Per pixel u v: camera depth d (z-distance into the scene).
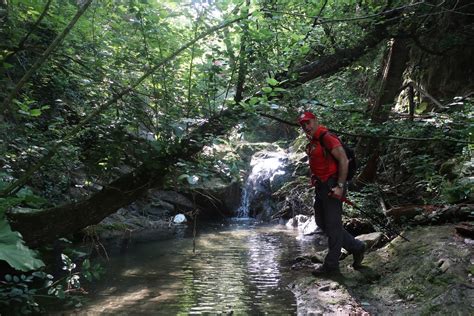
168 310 3.87
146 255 6.16
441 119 5.64
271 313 3.78
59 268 5.25
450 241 4.52
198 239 7.52
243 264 5.58
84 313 3.78
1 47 4.32
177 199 10.31
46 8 3.95
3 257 2.77
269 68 4.28
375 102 7.62
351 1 5.33
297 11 4.64
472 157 6.11
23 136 5.11
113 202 4.43
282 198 10.31
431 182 6.28
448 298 3.41
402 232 5.36
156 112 4.22
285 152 12.05
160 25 3.99
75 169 6.81
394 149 8.09
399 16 6.02
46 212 4.34
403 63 7.41
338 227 4.57
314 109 5.47
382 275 4.45
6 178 4.52
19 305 3.89
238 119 4.09
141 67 4.35
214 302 4.07
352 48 5.85
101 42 4.45
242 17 3.65
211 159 4.10
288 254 6.17
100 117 4.27
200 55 4.02
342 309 3.73
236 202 11.10
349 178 4.64
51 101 6.11
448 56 8.12
